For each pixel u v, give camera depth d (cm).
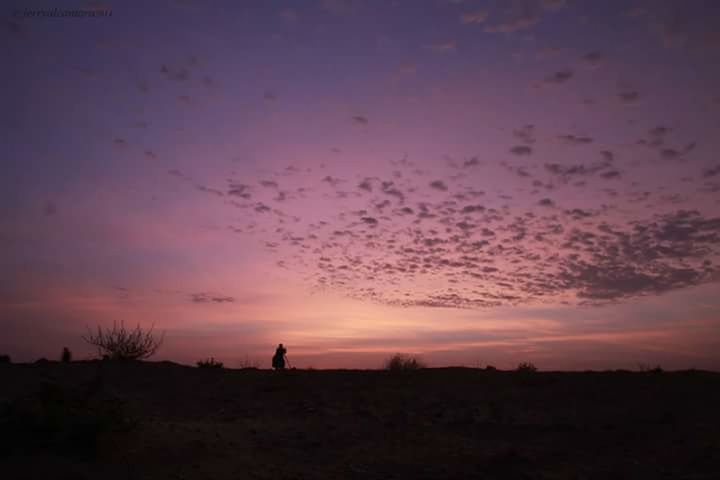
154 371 2075
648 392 1675
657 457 1110
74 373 1895
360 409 1634
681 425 1330
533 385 1859
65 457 998
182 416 1541
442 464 1122
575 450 1210
